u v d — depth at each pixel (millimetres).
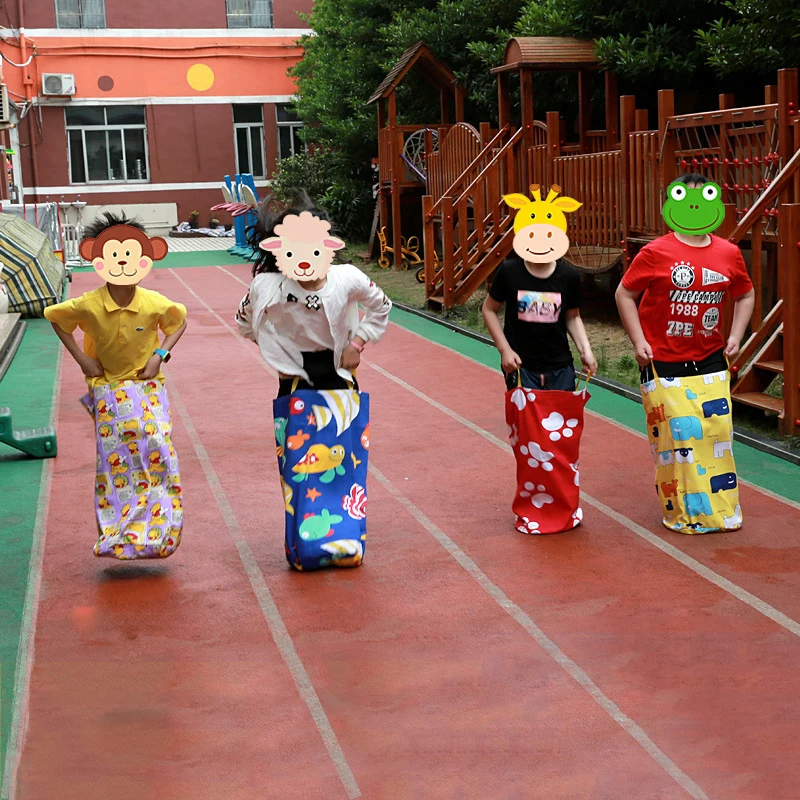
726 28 12180
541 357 6035
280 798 3566
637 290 5910
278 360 5473
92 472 7637
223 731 4012
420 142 21234
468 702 4180
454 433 8547
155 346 5555
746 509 6438
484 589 5320
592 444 8086
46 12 31406
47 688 4383
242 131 33625
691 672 4379
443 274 14781
